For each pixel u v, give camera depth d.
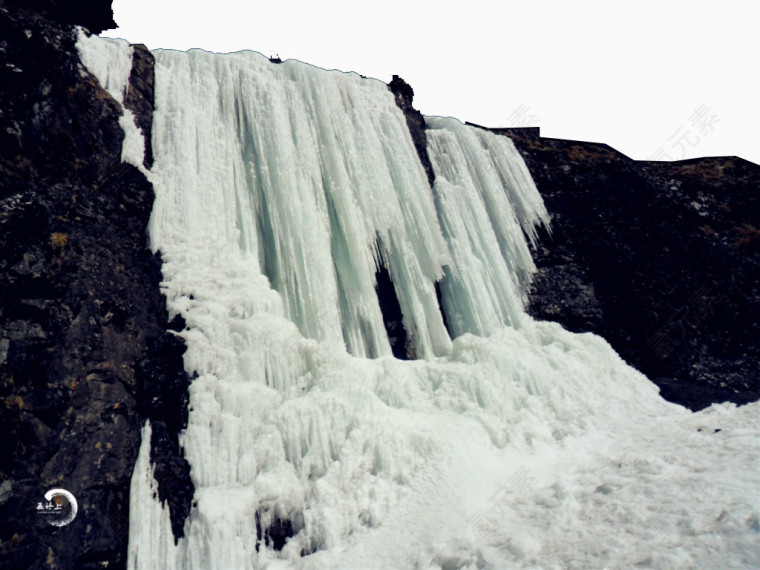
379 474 7.12
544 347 10.18
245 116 10.20
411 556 6.11
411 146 11.73
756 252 12.82
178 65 10.20
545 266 12.20
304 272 8.88
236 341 7.71
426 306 9.98
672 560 5.11
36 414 5.71
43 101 7.27
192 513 6.25
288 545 6.36
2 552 4.98
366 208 10.24
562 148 14.04
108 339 6.76
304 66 11.20
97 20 9.46
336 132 10.72
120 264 7.40
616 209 13.09
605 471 7.19
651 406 9.41
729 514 5.49
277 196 9.42
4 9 7.27
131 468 6.24
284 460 6.99
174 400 6.97
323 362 8.09
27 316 6.08
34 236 6.49
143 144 8.74
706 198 13.57
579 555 5.57
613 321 11.69
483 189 12.38
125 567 5.71
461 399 8.53
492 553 5.89
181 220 8.47
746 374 10.98
